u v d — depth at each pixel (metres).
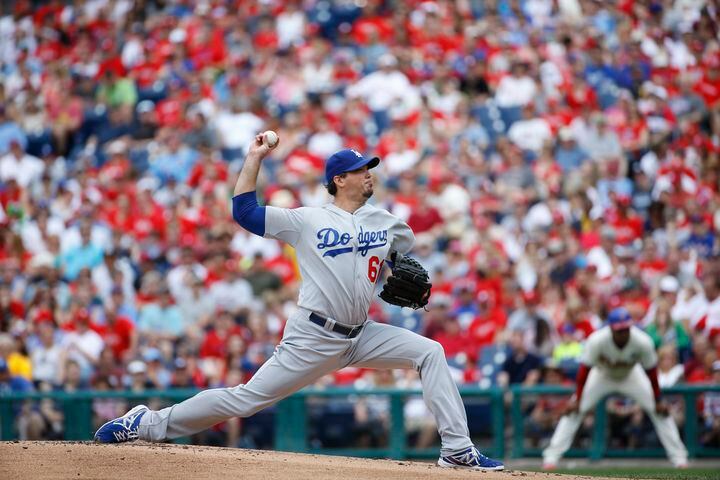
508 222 53.03
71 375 43.81
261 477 19.88
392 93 60.72
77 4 74.25
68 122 66.19
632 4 67.50
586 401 37.69
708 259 48.50
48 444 22.38
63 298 49.66
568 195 54.16
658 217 52.94
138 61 69.12
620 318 35.25
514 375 42.50
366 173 22.50
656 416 37.31
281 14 69.31
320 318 21.64
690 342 43.56
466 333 45.19
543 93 60.19
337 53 66.00
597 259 48.94
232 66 66.56
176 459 20.89
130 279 50.22
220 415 22.33
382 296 22.91
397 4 68.88
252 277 49.81
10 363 43.91
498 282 47.59
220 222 54.53
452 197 53.06
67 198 57.94
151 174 59.34
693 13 67.69
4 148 65.06
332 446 39.94
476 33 64.25
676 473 32.53
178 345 44.84
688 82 63.75
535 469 36.53
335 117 61.00
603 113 59.84
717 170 57.03
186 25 70.19
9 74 70.56
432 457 39.62
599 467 37.09
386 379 41.78
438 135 57.97
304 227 21.84
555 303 45.53
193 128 61.06
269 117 62.22
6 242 54.66
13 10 74.88
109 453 21.17
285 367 21.83
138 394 40.03
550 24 66.44
